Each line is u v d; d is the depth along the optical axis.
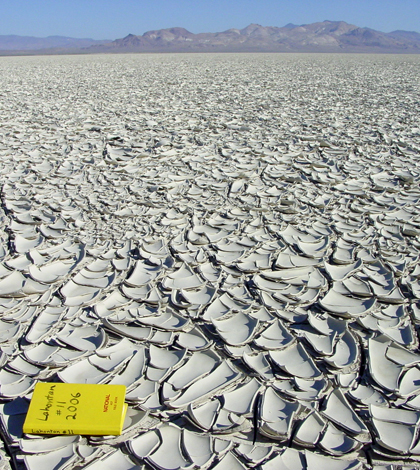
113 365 1.50
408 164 3.81
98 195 3.07
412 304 1.90
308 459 1.19
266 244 2.40
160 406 1.36
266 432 1.26
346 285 2.01
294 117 5.69
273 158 3.96
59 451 1.20
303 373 1.50
